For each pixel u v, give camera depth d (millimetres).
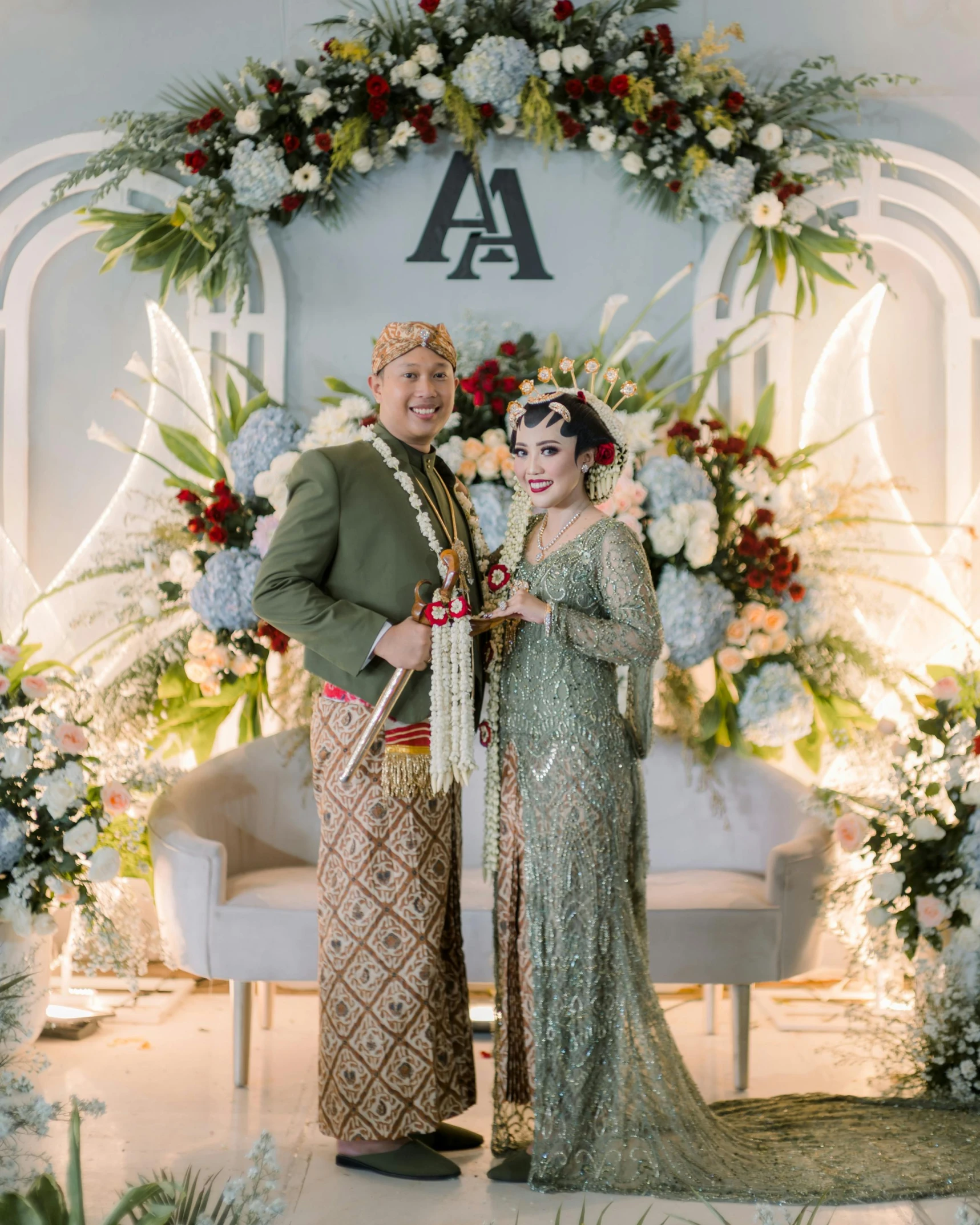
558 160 3768
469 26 3652
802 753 3664
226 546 3465
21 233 3805
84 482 3842
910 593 3820
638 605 2434
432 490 2617
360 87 3615
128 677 3527
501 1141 2547
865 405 3852
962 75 3795
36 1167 2418
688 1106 2488
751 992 3648
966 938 2908
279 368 3748
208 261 3670
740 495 3496
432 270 3779
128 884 3545
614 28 3641
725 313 3785
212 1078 3002
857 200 3816
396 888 2463
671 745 3475
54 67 3766
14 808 2945
